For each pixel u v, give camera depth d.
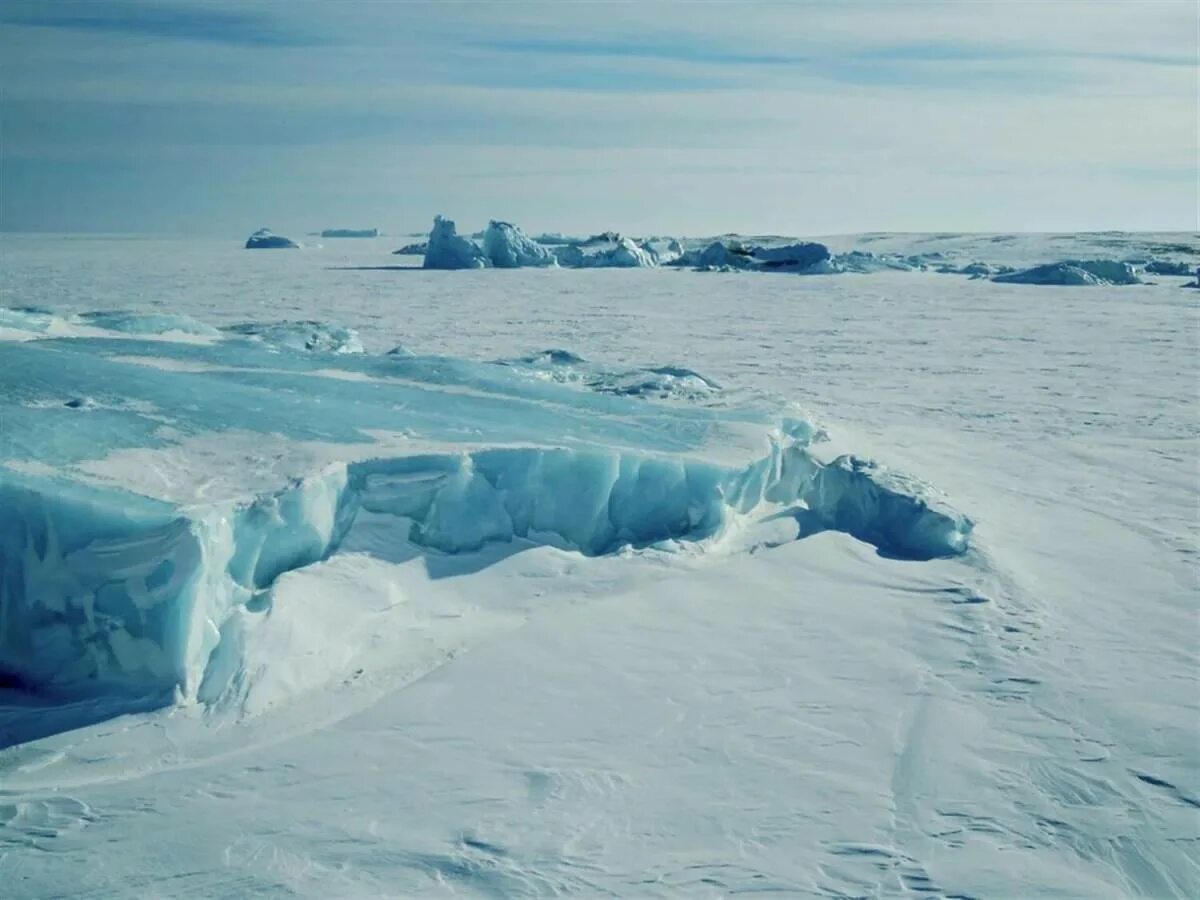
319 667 6.31
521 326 27.00
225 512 6.34
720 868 4.77
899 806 5.25
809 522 9.58
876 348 23.38
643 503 8.74
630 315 30.75
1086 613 7.56
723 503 8.91
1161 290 40.78
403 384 10.90
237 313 28.31
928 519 8.84
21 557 6.29
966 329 27.44
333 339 16.44
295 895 4.58
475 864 4.78
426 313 30.08
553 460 8.26
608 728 5.92
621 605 7.54
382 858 4.82
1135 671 6.66
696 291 40.97
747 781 5.45
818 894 4.61
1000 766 5.60
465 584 7.46
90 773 5.42
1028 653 6.90
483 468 8.01
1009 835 5.03
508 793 5.32
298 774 5.44
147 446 7.49
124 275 45.56
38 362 9.77
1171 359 21.53
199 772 5.46
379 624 6.78
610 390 13.62
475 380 11.30
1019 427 14.36
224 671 6.11
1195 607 7.68
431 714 6.02
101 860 4.78
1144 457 12.53
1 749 5.57
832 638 7.10
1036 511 10.17
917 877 4.73
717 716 6.08
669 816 5.15
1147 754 5.71
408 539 7.58
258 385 9.89
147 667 6.12
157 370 10.02
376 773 5.46
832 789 5.38
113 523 6.16
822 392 17.31
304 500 6.81
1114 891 4.66
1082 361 21.31
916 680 6.53
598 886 4.65
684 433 9.80
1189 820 5.14
